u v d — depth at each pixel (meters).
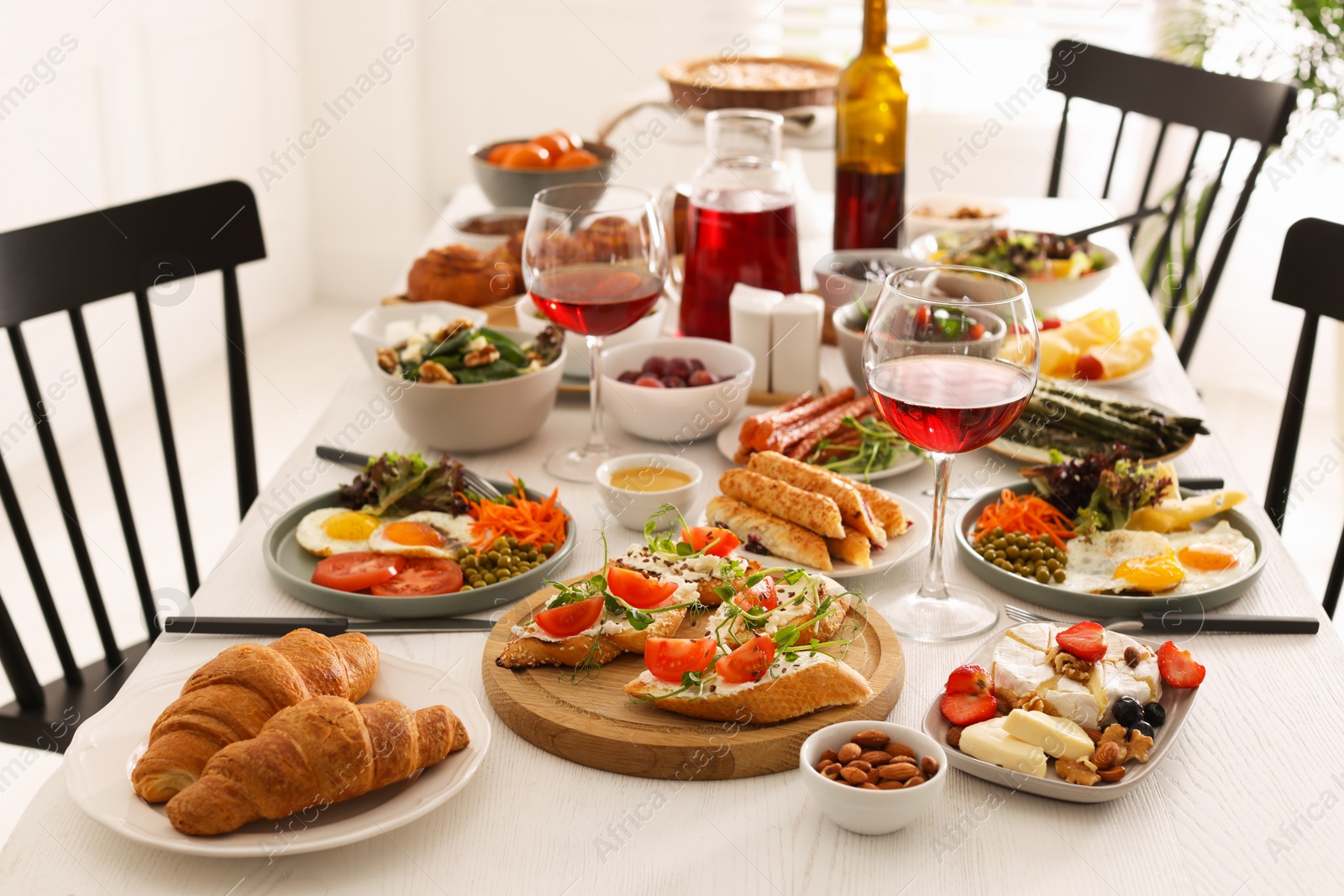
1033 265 1.79
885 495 1.19
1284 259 1.52
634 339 1.61
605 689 0.94
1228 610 1.08
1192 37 3.47
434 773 0.85
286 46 4.37
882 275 1.61
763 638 0.90
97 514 3.22
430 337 1.46
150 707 0.91
